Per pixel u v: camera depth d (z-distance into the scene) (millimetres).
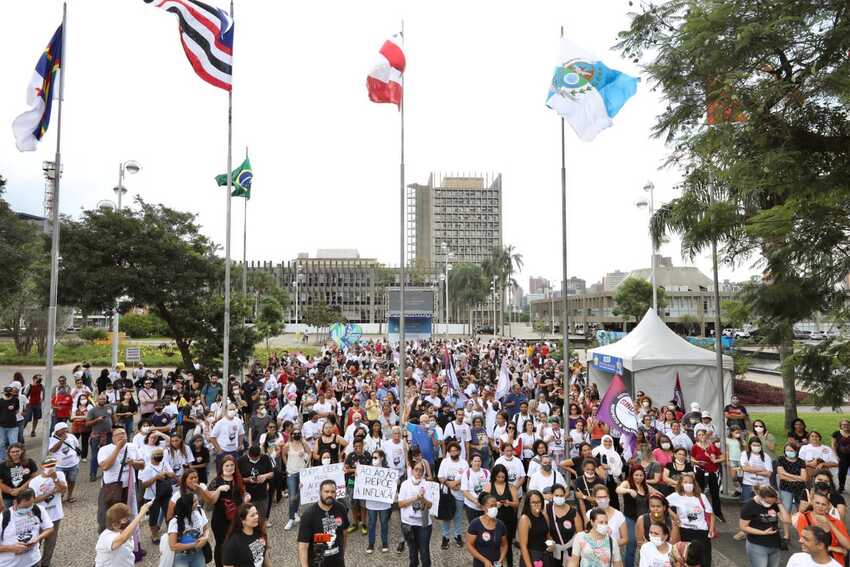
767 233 9375
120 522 5758
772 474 9422
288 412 12633
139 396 14312
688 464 8031
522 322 169250
